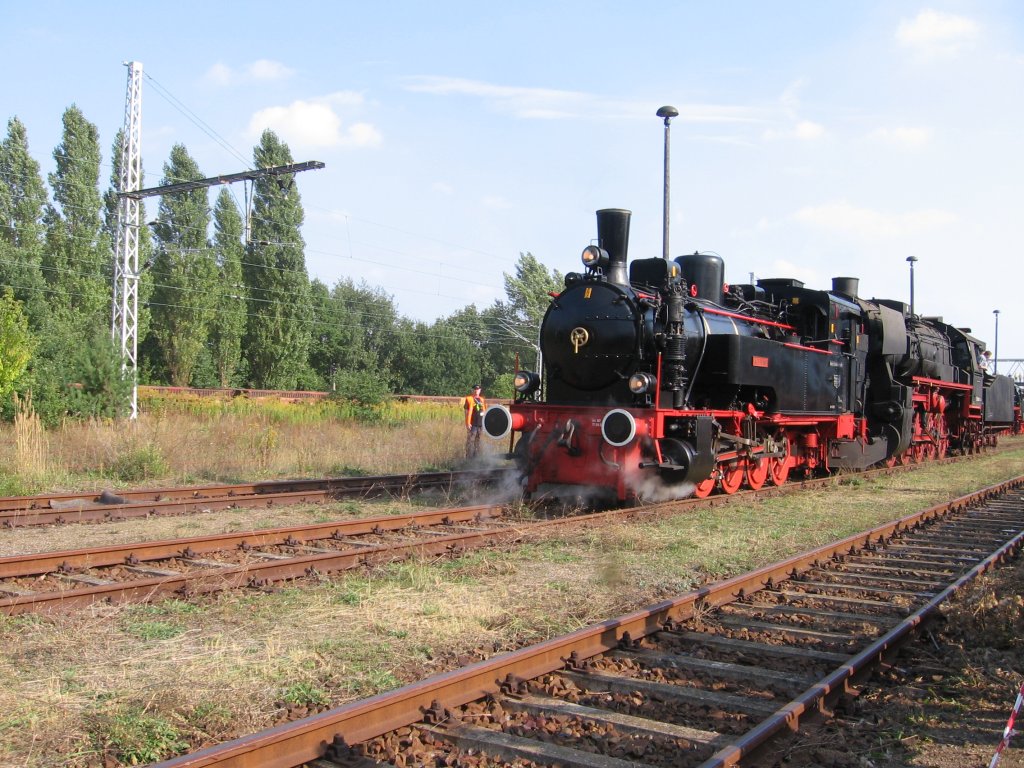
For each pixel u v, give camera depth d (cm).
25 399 1892
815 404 1519
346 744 415
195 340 4966
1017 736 464
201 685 501
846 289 1872
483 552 888
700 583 786
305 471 1664
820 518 1192
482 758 420
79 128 4647
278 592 714
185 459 1617
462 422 2698
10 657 545
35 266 4366
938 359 2277
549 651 542
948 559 939
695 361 1234
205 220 5041
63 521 1061
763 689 525
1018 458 2622
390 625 623
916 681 555
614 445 1134
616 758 422
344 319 7181
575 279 1309
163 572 780
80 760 407
